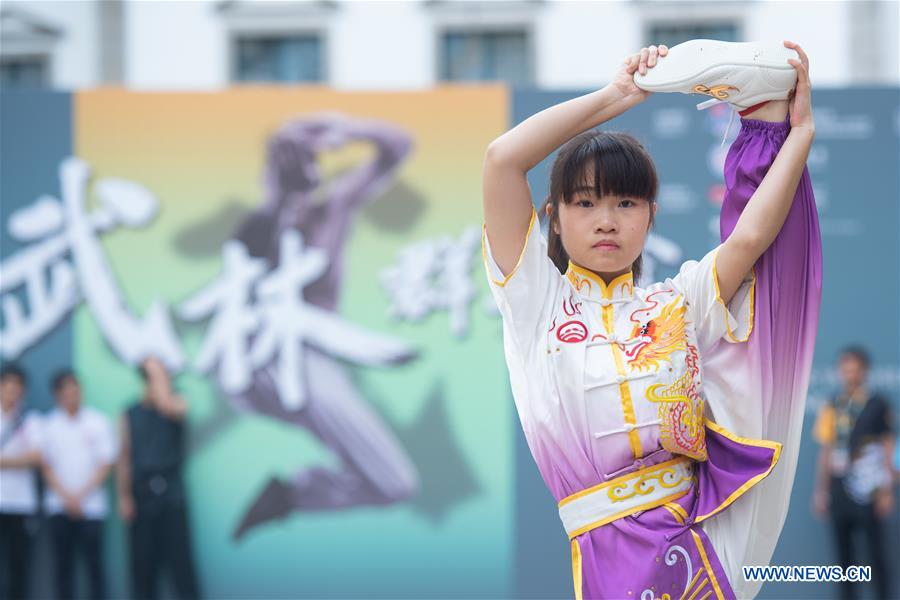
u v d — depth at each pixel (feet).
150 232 53.06
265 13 63.16
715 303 13.94
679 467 14.07
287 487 52.34
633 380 13.67
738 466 14.12
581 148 13.89
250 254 52.95
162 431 51.55
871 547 48.93
